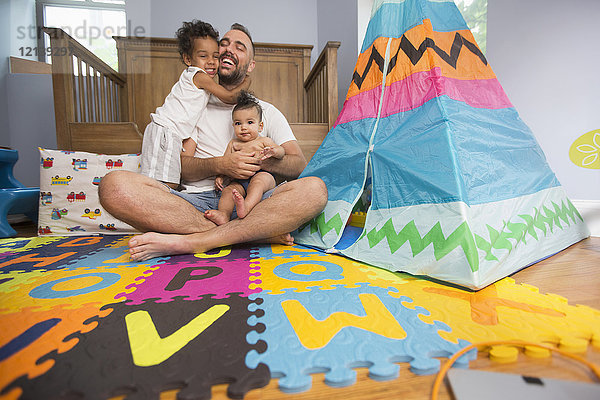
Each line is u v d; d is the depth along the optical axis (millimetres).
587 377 448
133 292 765
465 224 839
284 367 466
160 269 955
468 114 1114
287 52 3037
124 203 1056
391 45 1323
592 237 1419
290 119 3072
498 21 1715
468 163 1001
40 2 3146
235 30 1507
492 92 1257
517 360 490
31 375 444
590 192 1479
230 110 1535
